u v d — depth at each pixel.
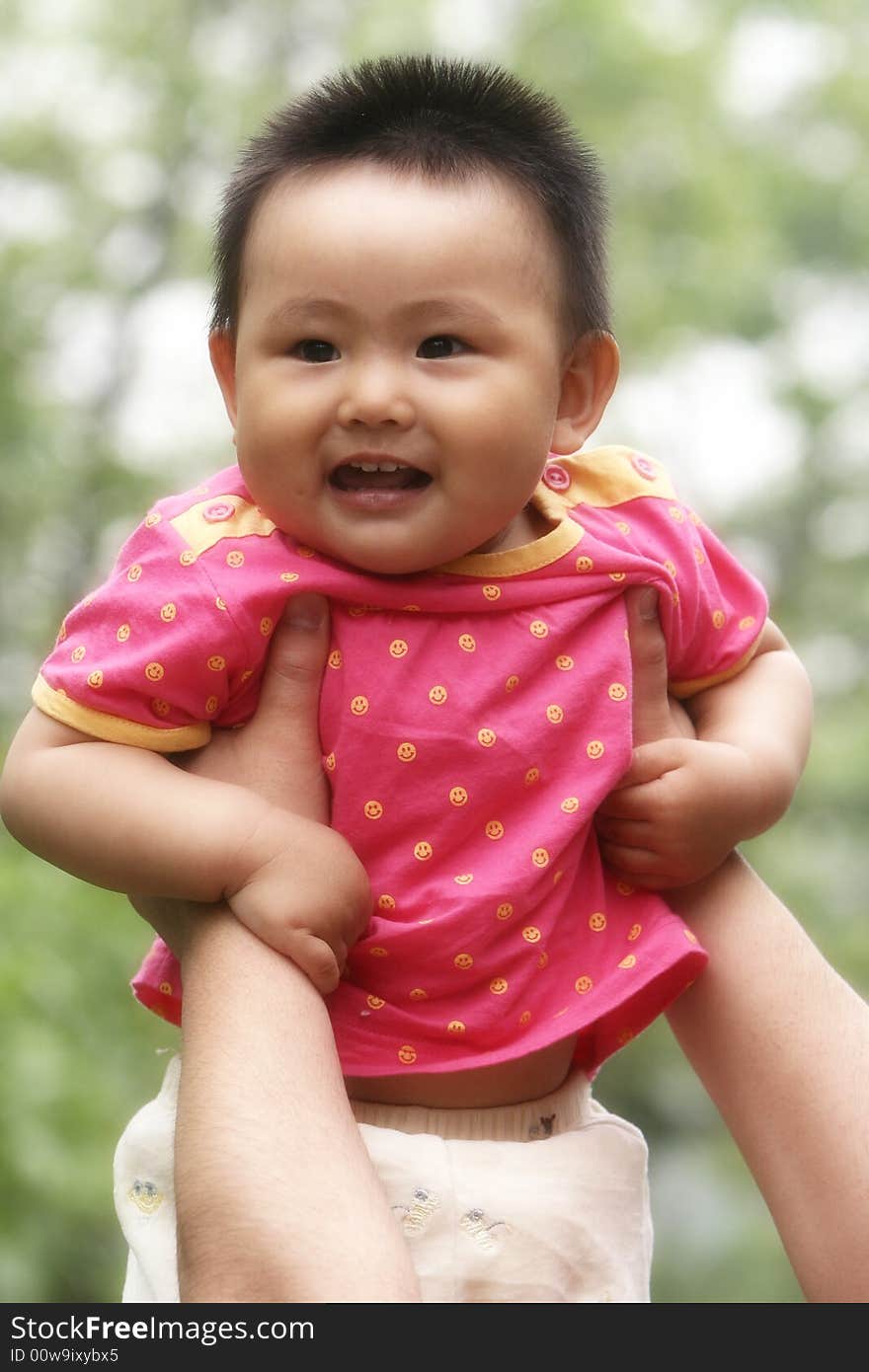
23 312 7.81
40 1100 4.52
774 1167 1.64
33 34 9.96
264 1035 1.51
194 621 1.62
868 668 12.95
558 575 1.70
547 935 1.66
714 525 13.29
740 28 12.61
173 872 1.58
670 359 11.64
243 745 1.67
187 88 10.10
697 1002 1.71
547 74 10.98
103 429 9.68
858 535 13.48
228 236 1.74
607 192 1.85
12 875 5.32
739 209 11.62
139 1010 5.35
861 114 13.29
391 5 10.60
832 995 1.69
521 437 1.62
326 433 1.59
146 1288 1.66
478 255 1.61
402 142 1.66
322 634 1.66
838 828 11.16
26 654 8.12
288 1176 1.43
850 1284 1.57
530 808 1.66
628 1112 10.49
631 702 1.71
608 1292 1.63
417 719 1.63
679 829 1.70
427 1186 1.58
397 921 1.63
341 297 1.59
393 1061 1.63
